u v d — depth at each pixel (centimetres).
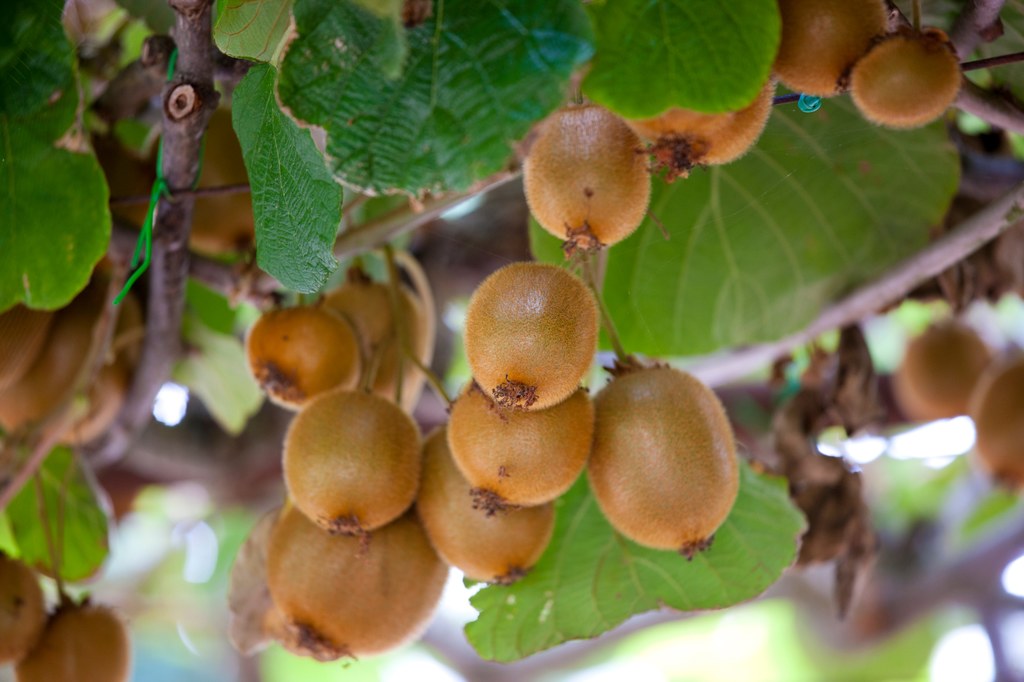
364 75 70
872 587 152
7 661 88
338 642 81
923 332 112
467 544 80
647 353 95
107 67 96
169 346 94
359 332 87
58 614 90
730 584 87
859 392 97
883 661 174
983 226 88
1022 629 154
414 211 85
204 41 77
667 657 197
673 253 93
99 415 96
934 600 150
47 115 77
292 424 80
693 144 71
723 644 196
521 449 75
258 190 75
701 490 76
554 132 73
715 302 95
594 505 86
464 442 76
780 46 73
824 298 95
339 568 80
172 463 126
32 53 77
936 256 91
